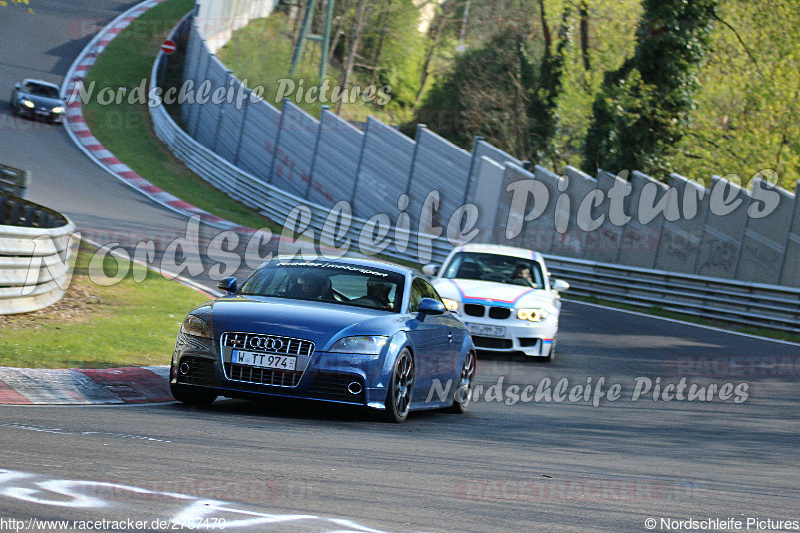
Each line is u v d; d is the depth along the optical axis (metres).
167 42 180.00
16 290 41.09
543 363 49.62
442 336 31.75
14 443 18.95
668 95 122.62
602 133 126.50
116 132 152.75
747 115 139.00
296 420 27.11
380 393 27.36
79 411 25.70
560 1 179.88
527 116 183.75
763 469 25.09
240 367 26.94
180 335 28.12
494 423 31.33
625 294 86.00
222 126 156.88
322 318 27.59
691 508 18.41
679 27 120.88
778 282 79.44
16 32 197.62
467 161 112.31
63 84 171.62
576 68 176.25
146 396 30.41
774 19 135.25
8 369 30.19
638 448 27.59
